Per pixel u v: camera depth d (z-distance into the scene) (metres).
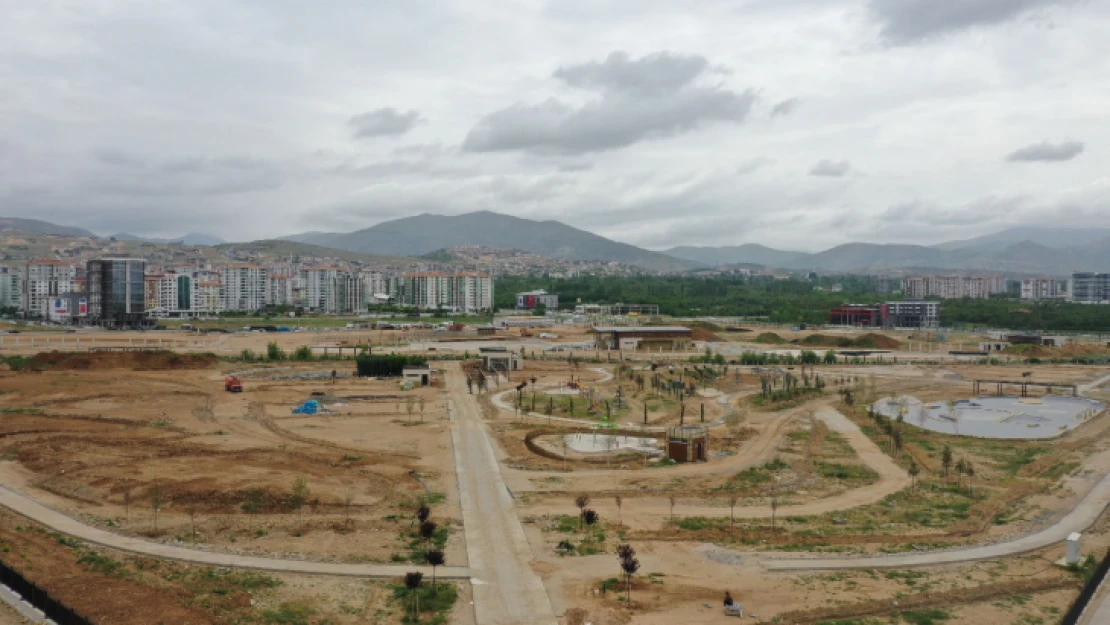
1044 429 137.38
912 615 56.44
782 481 96.50
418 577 56.22
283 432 121.50
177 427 123.75
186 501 81.50
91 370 191.75
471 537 72.12
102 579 60.31
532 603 57.38
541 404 155.00
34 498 82.06
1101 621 55.19
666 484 94.06
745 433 127.88
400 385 177.62
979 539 73.81
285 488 86.38
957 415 151.62
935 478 98.75
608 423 135.25
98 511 78.19
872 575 64.06
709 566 65.69
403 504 82.31
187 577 61.06
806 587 61.34
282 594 58.28
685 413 148.25
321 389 172.38
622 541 71.88
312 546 68.69
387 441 115.88
